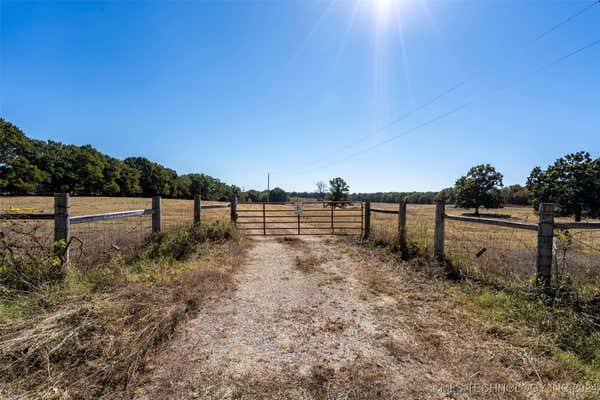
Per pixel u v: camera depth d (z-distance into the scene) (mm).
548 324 2834
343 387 2031
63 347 2207
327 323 3088
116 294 3133
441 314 3301
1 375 1956
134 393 1919
